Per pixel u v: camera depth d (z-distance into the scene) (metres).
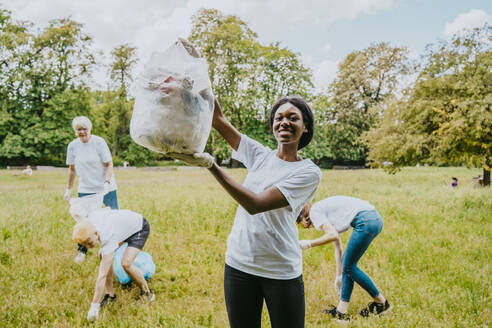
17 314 3.40
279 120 2.04
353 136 34.50
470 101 13.74
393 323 3.31
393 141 16.92
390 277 4.40
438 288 4.07
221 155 30.70
